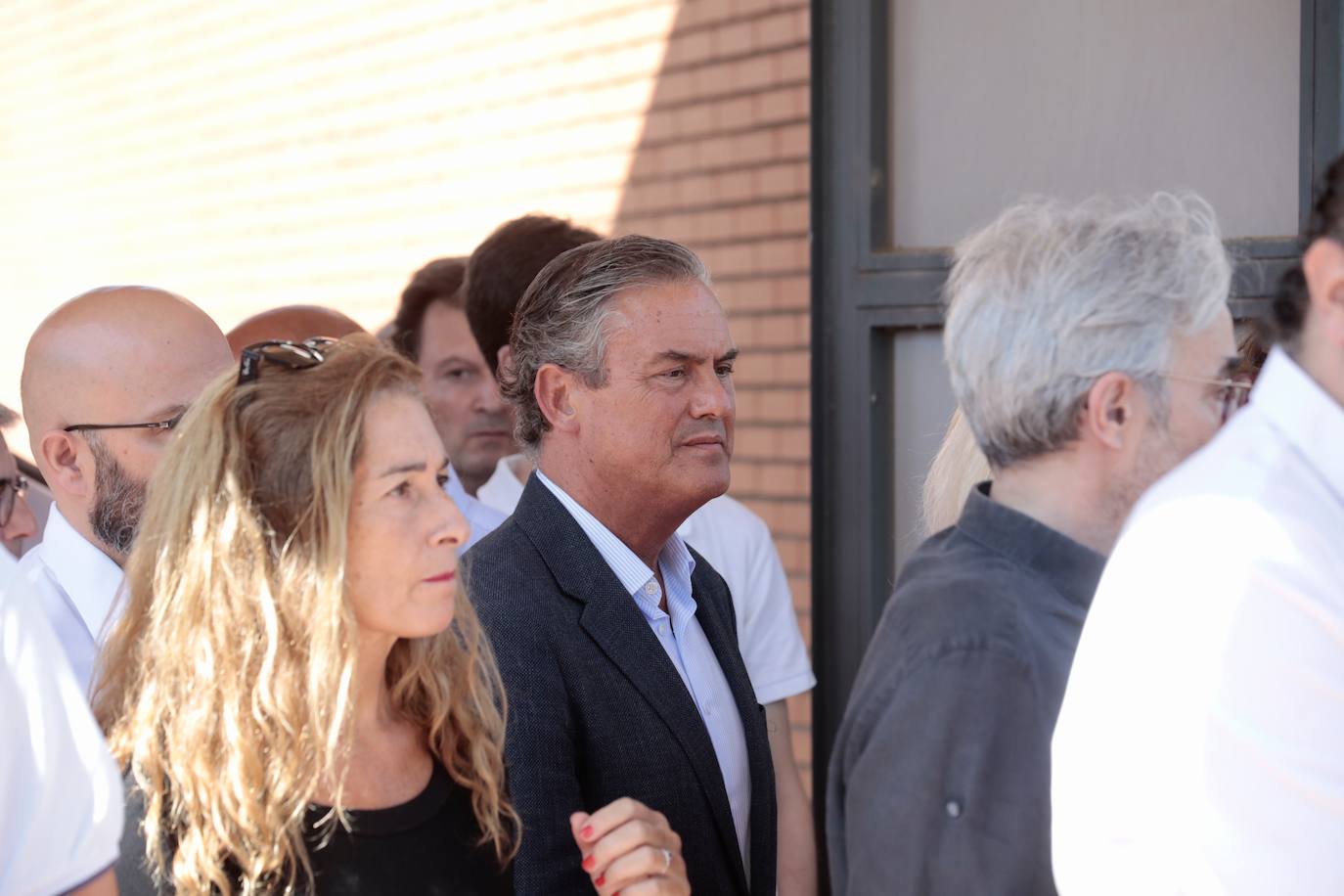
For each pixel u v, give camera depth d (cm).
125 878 127
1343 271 112
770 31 381
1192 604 113
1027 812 123
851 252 279
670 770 162
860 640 282
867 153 275
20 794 119
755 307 388
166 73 596
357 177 504
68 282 658
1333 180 115
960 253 140
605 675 163
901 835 126
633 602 169
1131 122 250
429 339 299
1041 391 128
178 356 185
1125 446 128
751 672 240
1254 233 236
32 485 282
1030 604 127
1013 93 263
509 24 448
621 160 420
